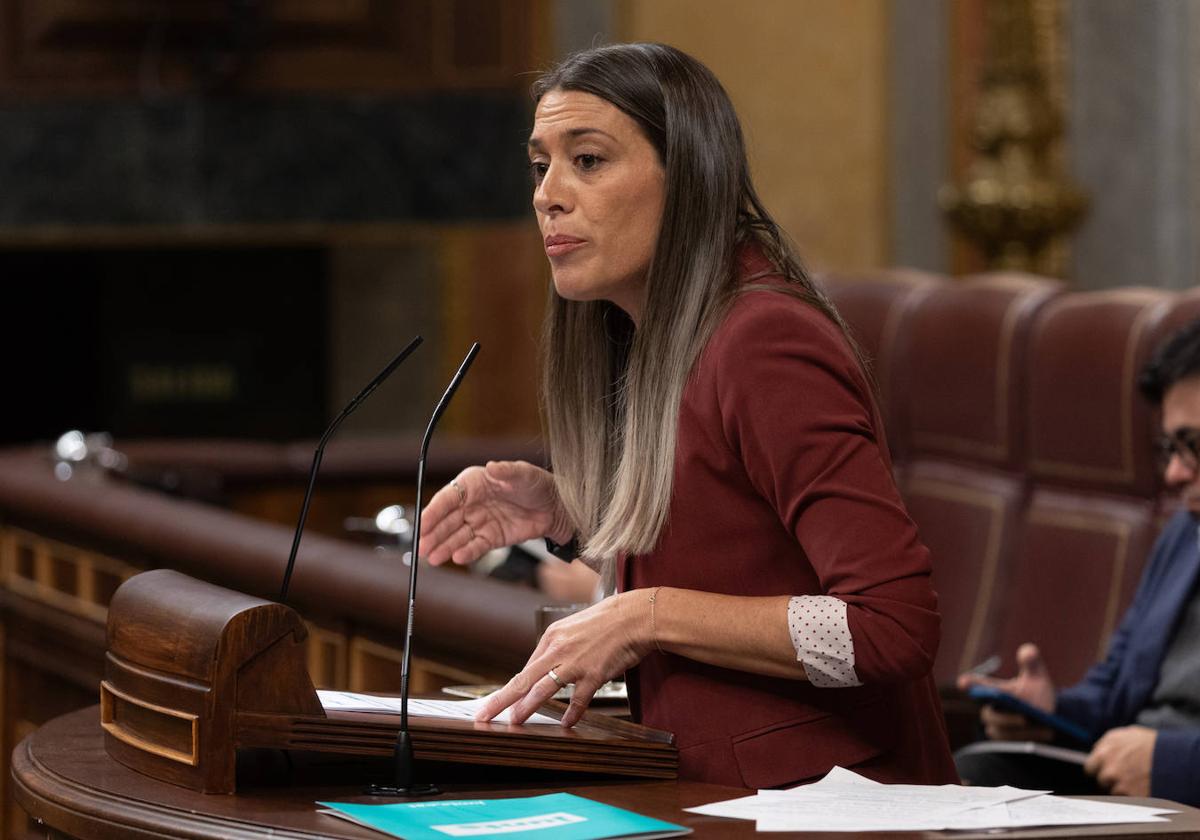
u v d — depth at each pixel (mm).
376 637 12727
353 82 30016
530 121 30703
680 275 7660
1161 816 6680
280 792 7168
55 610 17516
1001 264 29516
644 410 7699
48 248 32781
